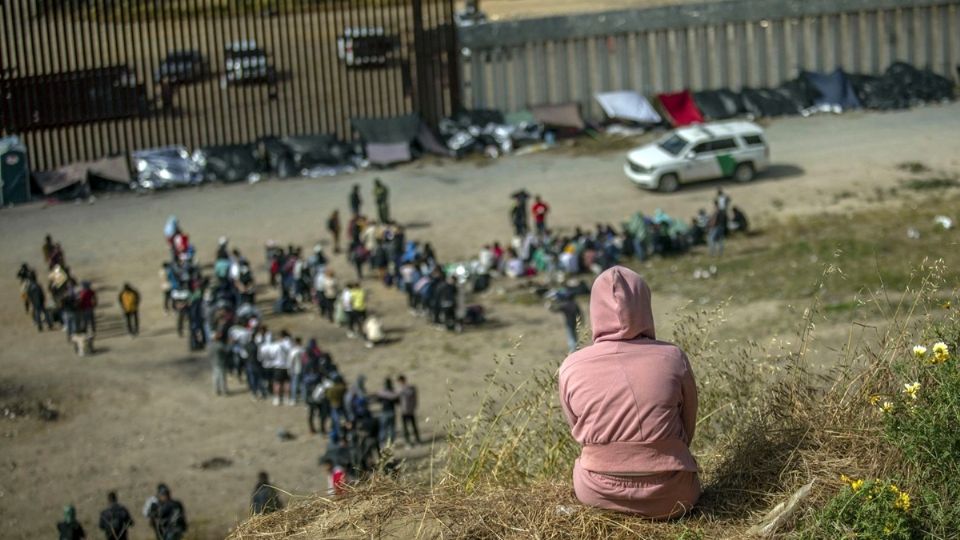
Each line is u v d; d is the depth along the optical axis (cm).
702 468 654
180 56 4612
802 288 2916
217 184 4197
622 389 561
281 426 2555
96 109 4131
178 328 3067
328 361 2550
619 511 570
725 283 3102
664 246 3419
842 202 3775
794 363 715
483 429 838
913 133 4356
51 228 3825
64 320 3044
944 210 3609
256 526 629
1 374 2878
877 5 4684
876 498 548
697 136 3962
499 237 3653
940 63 4759
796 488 588
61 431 2591
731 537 554
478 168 4319
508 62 4606
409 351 2895
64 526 1908
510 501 607
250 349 2680
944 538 538
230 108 4284
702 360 816
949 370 607
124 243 3694
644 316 580
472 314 3028
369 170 4325
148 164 4184
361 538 586
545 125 4522
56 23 4062
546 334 2936
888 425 596
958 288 745
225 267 3191
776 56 4731
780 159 4200
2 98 4041
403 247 3394
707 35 4675
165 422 2605
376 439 2123
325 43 4953
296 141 4312
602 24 4606
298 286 3247
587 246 3375
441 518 596
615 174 4172
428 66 4562
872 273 2989
